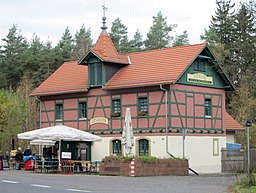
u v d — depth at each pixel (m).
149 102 36.03
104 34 39.88
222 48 61.50
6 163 37.50
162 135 35.16
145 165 29.81
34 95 42.62
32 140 35.91
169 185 23.53
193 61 36.47
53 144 36.75
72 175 30.02
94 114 39.06
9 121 50.44
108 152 37.91
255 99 36.72
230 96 58.56
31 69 74.56
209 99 38.50
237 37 63.31
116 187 22.09
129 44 77.62
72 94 40.69
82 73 42.03
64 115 41.12
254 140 44.09
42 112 42.84
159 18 77.38
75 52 77.62
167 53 38.06
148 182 25.03
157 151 35.34
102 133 38.38
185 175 32.47
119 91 37.66
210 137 38.25
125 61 39.31
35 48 78.88
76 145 38.91
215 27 67.25
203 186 23.22
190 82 36.81
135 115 36.62
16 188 20.86
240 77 57.38
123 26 79.31
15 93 60.66
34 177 27.56
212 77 38.91
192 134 36.69
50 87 42.34
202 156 37.38
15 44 79.75
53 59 73.06
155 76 36.00
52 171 33.41
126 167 29.64
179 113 35.75
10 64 76.12
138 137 36.34
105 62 38.34
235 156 36.78
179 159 32.28
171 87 35.25
